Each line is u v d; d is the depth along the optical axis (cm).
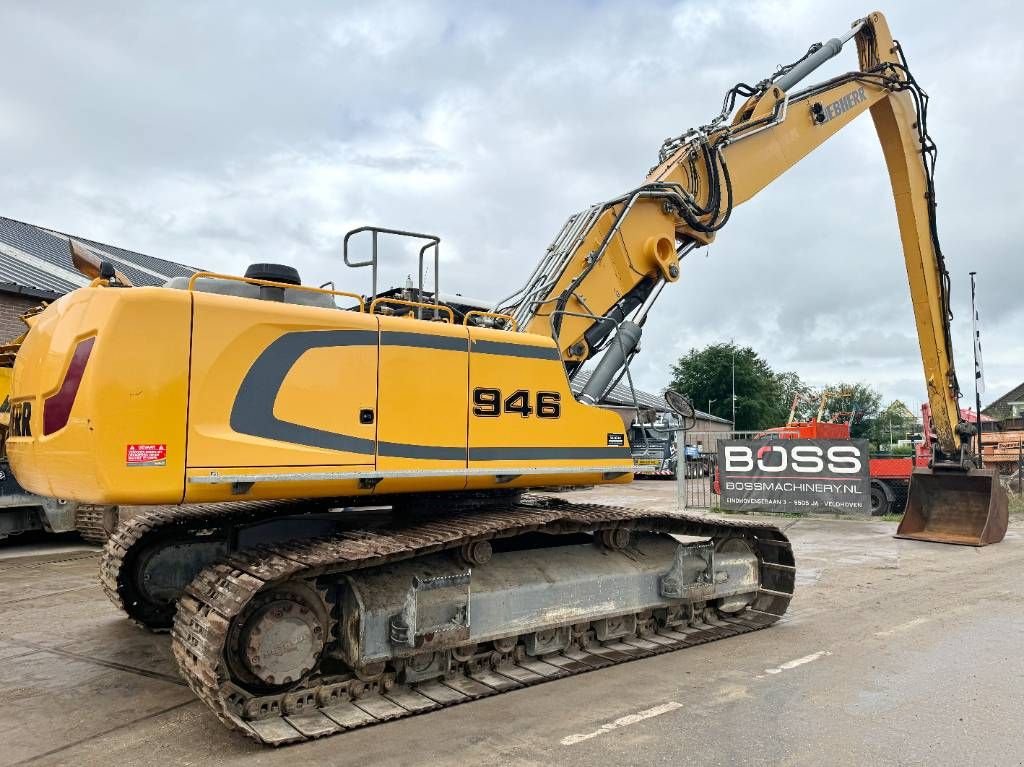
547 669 552
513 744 425
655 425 691
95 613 731
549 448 566
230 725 429
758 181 879
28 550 1105
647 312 761
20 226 2138
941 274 1184
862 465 1463
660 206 761
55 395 441
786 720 460
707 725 452
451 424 517
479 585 528
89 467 400
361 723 447
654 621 657
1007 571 952
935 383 1200
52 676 551
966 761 401
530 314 665
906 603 781
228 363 436
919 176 1159
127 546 616
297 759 407
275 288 506
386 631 481
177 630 452
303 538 507
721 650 616
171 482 412
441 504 587
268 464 442
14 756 415
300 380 459
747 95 884
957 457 1223
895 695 504
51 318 483
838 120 1002
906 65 1137
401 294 595
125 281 484
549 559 589
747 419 6300
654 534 684
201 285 480
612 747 421
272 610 443
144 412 409
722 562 680
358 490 483
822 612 746
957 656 593
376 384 488
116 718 471
